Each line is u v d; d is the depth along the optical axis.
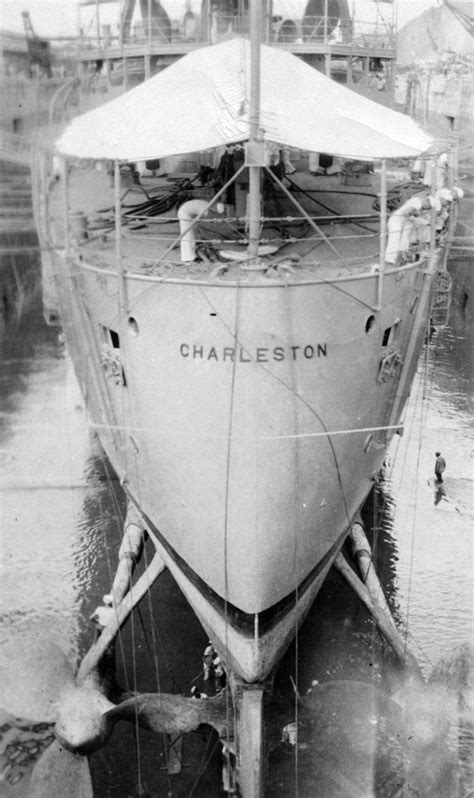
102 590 10.38
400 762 7.81
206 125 7.20
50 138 9.43
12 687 8.38
